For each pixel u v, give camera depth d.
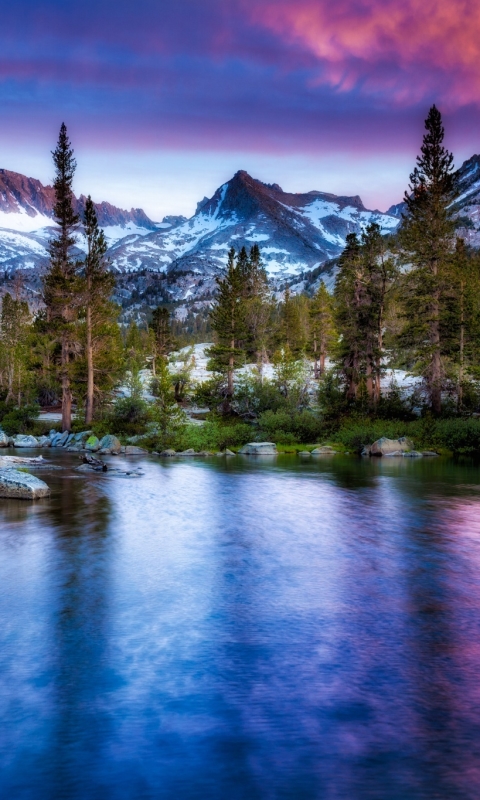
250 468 34.22
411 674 7.20
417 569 12.36
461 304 49.56
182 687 6.84
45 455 42.19
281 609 9.73
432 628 8.83
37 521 17.66
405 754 5.48
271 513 19.42
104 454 44.47
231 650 7.95
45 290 57.94
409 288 50.91
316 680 7.02
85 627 8.85
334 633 8.62
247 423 60.62
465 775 5.17
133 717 6.14
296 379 61.62
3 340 91.19
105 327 57.47
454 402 52.25
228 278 67.81
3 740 5.73
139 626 8.90
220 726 5.95
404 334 50.19
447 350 50.50
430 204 50.66
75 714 6.21
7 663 7.53
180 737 5.77
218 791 4.95
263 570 12.27
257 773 5.19
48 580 11.44
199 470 33.09
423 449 44.00
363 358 56.75
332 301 97.69
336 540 15.27
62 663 7.52
